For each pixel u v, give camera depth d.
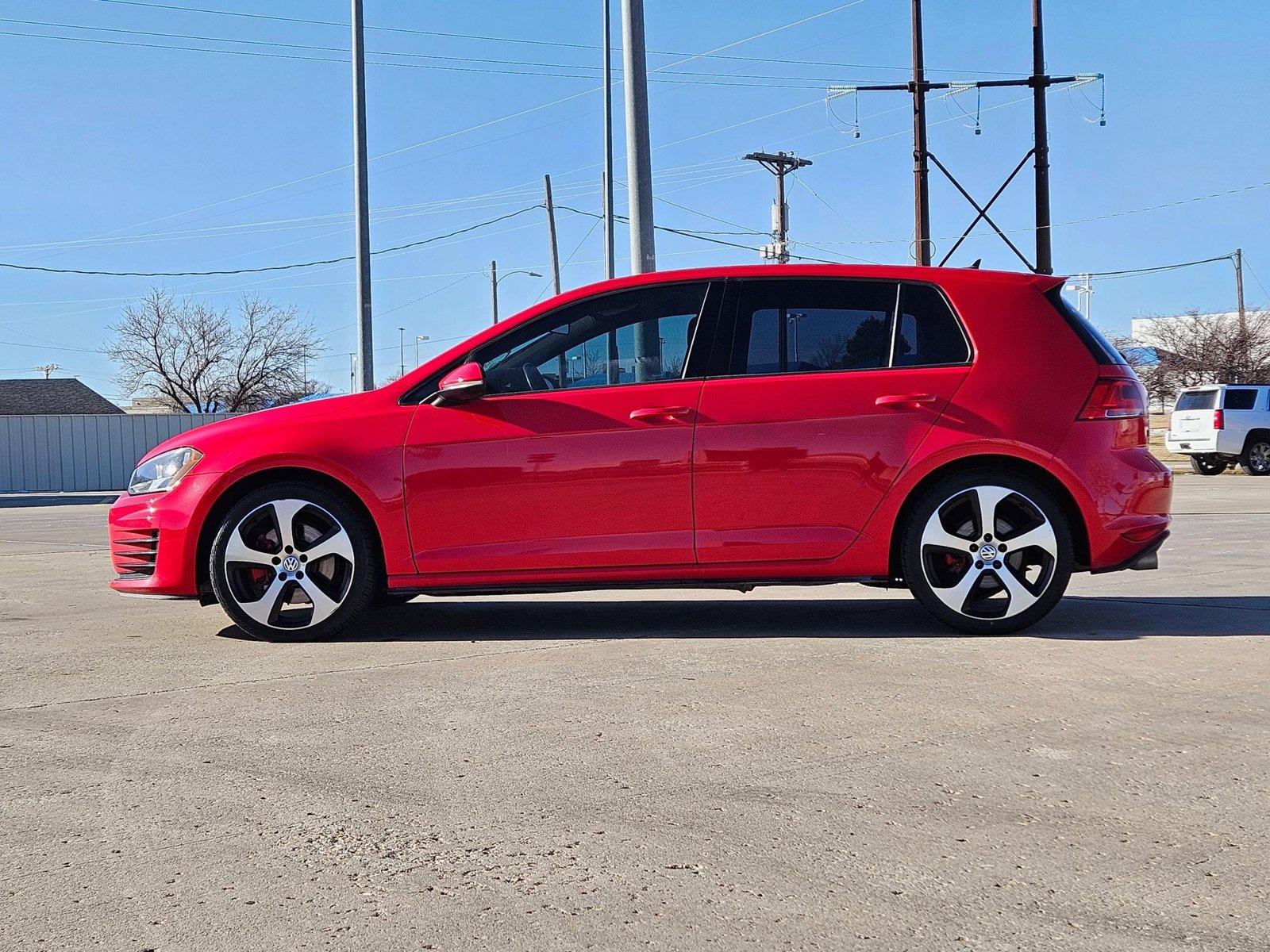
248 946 2.43
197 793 3.38
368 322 19.47
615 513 5.50
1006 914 2.53
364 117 19.41
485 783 3.43
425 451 5.55
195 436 5.81
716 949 2.39
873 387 5.50
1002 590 5.50
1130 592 7.09
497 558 5.54
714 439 5.47
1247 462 24.44
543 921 2.53
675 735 3.90
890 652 5.17
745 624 5.99
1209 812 3.13
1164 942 2.39
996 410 5.46
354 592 5.61
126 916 2.58
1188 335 46.75
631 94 11.25
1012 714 4.11
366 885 2.73
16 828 3.12
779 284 5.66
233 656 5.36
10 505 27.56
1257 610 6.29
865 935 2.44
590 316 5.69
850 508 5.46
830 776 3.45
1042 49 25.59
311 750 3.79
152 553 5.77
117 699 4.53
